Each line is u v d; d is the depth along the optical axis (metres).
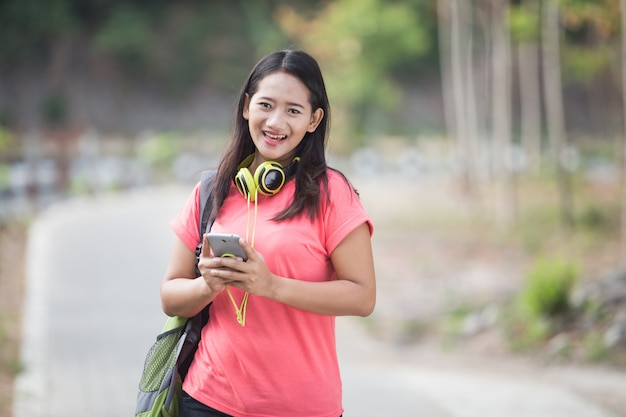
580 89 45.69
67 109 42.91
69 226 16.95
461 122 21.77
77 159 25.88
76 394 7.06
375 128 41.66
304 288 2.85
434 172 31.55
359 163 31.64
